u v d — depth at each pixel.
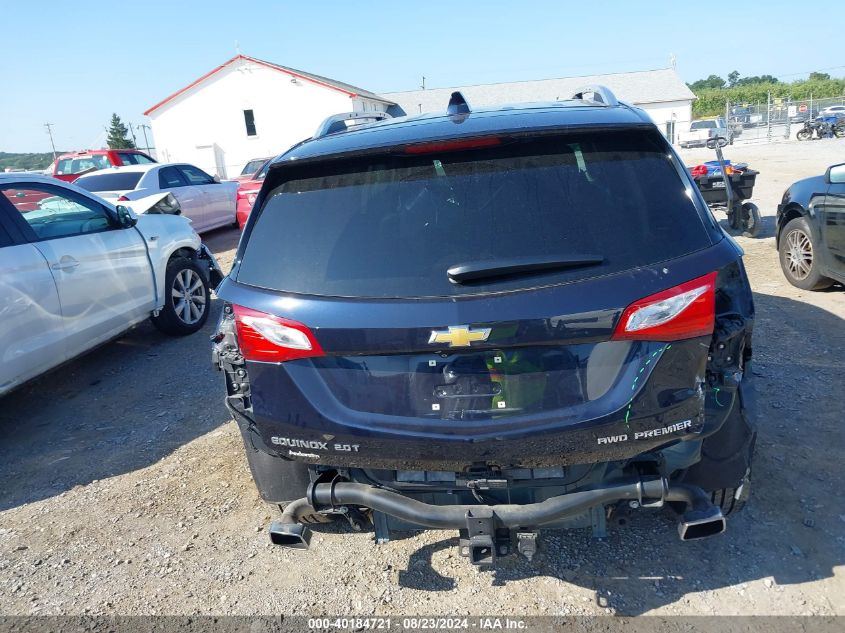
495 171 2.43
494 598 2.83
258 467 2.92
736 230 10.09
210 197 14.05
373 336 2.28
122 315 5.95
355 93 40.78
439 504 2.60
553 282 2.24
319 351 2.35
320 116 40.81
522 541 2.48
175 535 3.48
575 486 2.49
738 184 9.91
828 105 40.44
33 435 4.88
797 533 3.07
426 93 56.06
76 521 3.68
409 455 2.38
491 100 54.91
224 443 4.48
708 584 2.81
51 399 5.55
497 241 2.32
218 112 41.47
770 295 6.84
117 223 6.09
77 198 5.73
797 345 5.31
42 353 4.95
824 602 2.66
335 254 2.42
